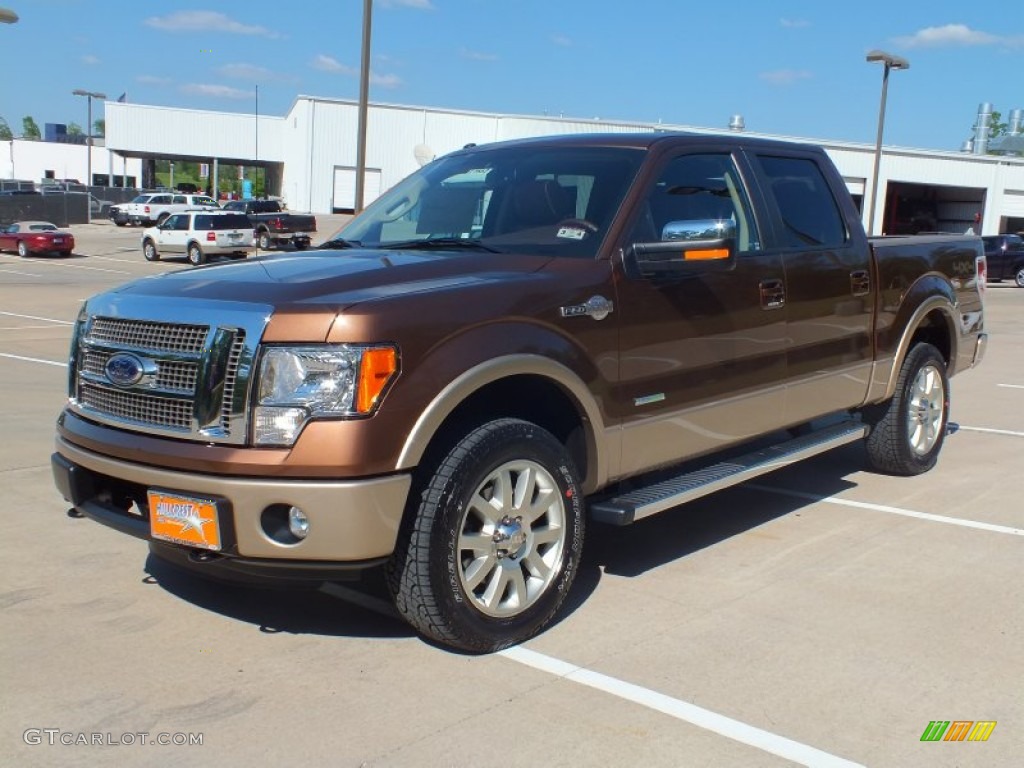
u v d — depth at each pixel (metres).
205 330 3.56
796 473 6.95
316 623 4.19
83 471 3.96
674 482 4.68
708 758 3.15
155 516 3.63
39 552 5.02
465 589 3.73
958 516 5.90
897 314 6.30
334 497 3.39
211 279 3.96
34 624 4.13
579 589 4.62
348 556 3.45
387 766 3.08
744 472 4.93
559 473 4.02
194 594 4.50
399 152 57.59
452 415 3.90
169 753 3.15
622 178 4.62
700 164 4.98
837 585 4.70
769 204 5.28
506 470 3.84
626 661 3.84
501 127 54.91
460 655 3.88
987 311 24.03
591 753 3.17
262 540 3.46
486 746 3.20
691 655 3.90
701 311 4.66
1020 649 4.00
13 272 31.50
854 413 6.67
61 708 3.43
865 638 4.08
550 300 3.99
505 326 3.81
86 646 3.93
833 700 3.54
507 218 4.73
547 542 4.04
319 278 3.80
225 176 113.62
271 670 3.73
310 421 3.40
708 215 4.90
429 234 4.88
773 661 3.85
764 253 5.13
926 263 6.64
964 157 52.56
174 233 37.41
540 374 3.90
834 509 6.03
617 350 4.25
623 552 5.19
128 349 3.77
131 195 67.69
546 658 3.86
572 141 5.05
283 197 66.81
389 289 3.71
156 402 3.67
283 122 68.19
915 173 51.75
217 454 3.47
